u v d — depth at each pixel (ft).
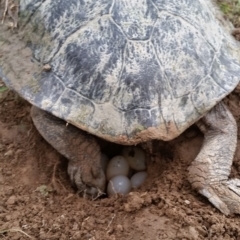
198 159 1.48
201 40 1.49
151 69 1.40
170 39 1.44
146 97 1.39
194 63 1.45
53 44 1.46
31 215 1.41
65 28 1.45
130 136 1.38
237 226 1.38
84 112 1.39
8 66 1.51
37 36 1.50
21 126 1.66
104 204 1.45
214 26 1.58
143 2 1.45
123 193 1.53
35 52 1.49
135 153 1.60
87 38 1.42
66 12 1.46
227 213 1.41
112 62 1.40
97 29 1.42
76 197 1.49
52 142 1.48
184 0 1.51
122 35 1.41
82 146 1.48
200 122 1.54
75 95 1.41
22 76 1.48
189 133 1.59
